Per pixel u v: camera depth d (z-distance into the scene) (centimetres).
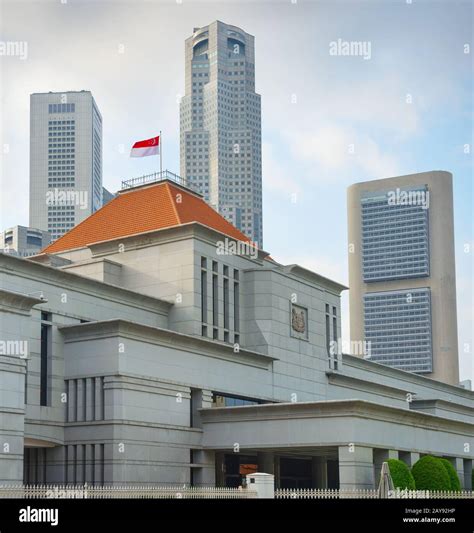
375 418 6262
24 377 5262
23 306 5316
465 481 7956
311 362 8100
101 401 5878
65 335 6156
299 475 7962
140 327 6016
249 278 7662
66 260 7625
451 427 7562
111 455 5712
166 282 7175
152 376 6106
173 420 6238
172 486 6100
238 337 7500
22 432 5175
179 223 7338
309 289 8244
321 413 6112
